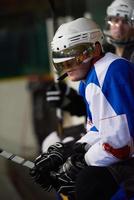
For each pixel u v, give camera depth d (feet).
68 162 12.67
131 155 12.23
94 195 11.82
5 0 35.63
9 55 35.12
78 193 11.97
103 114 11.98
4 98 34.55
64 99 18.19
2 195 16.99
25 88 33.63
